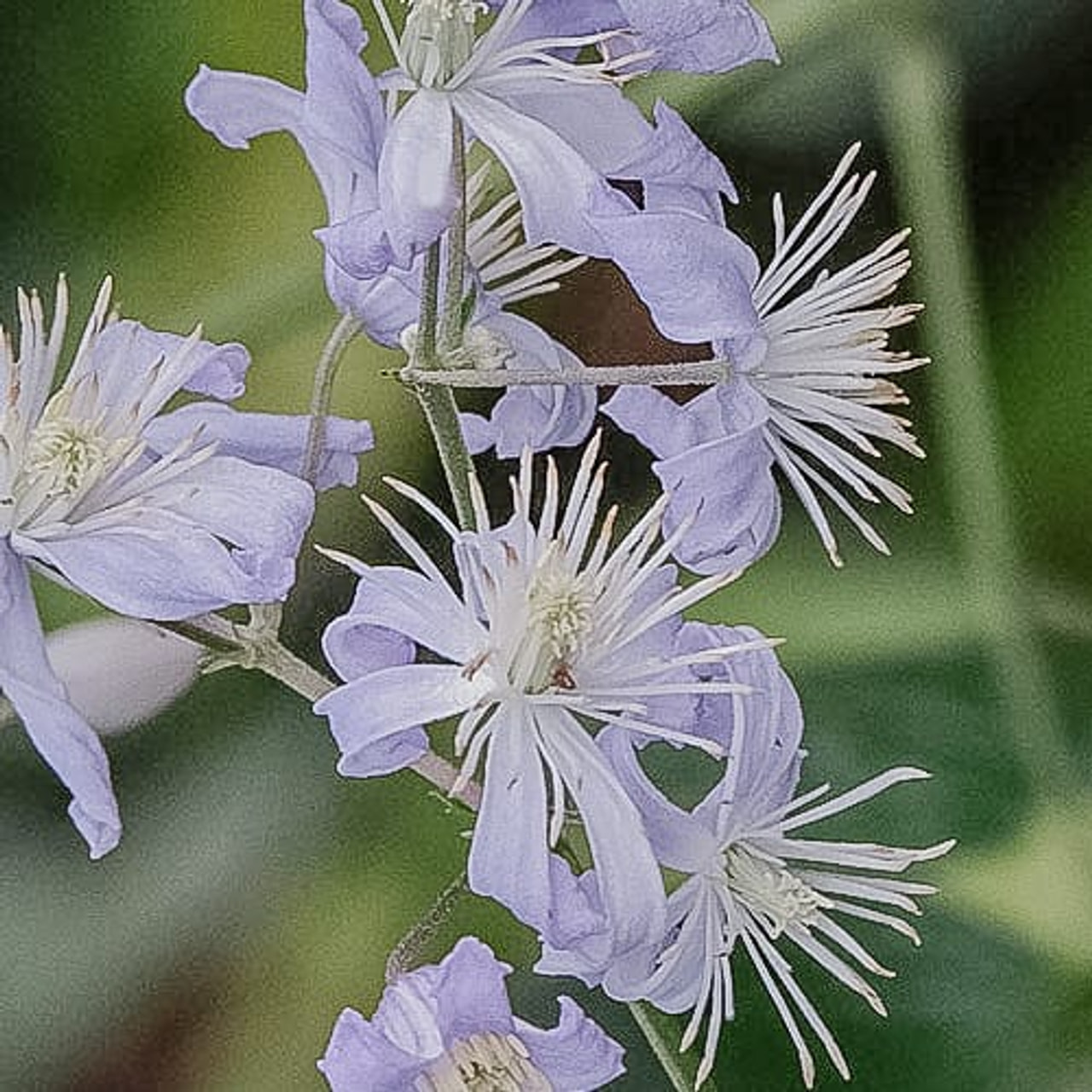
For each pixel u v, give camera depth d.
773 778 0.38
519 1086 0.36
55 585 0.42
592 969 0.36
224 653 0.38
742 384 0.38
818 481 0.39
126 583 0.37
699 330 0.37
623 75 0.38
